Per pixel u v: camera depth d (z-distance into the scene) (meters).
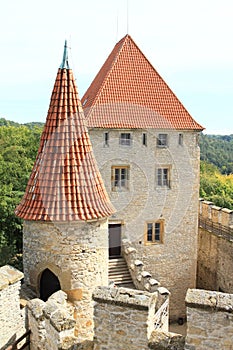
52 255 9.91
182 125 21.42
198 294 6.18
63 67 10.39
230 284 20.67
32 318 8.88
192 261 22.80
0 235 23.02
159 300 16.97
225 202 37.84
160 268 21.97
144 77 21.97
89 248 10.03
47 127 10.33
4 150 31.44
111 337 6.90
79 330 10.05
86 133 10.49
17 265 22.52
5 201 23.50
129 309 6.67
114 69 21.55
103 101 20.22
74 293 9.94
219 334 5.93
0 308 8.66
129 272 20.19
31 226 10.19
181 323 21.94
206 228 23.61
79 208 9.79
